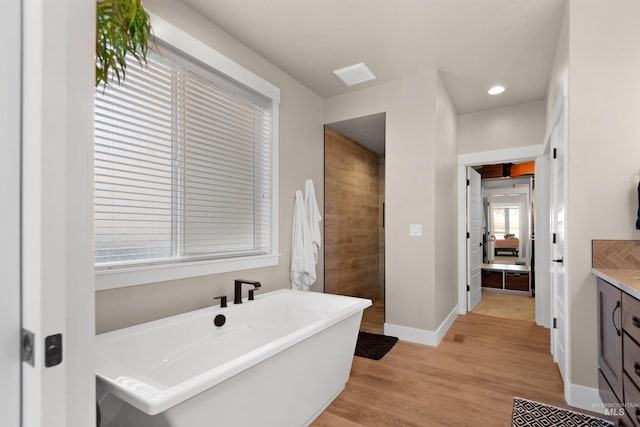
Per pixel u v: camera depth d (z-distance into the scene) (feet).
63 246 1.95
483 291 18.51
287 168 10.27
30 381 1.84
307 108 11.35
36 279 1.84
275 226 9.57
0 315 1.81
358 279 14.82
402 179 10.63
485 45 8.70
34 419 1.83
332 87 11.35
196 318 6.57
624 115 6.25
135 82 6.21
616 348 5.31
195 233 7.46
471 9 7.26
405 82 10.65
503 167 19.84
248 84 8.63
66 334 1.98
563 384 7.43
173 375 5.87
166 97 6.88
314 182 11.65
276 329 8.20
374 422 6.01
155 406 3.33
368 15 7.48
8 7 1.84
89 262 2.13
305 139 11.21
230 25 7.88
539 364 8.51
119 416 4.33
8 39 1.84
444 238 11.23
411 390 7.17
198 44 7.27
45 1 1.90
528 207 19.67
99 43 4.07
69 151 2.01
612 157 6.31
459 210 13.78
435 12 7.36
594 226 6.42
